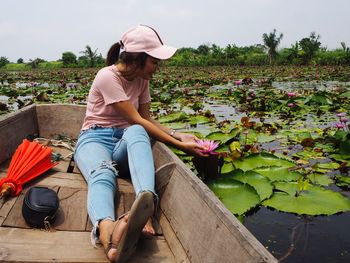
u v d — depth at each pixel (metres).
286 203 2.35
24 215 1.61
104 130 2.15
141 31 2.08
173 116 5.21
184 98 7.92
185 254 1.42
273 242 1.97
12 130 2.57
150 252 1.51
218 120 5.47
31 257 1.39
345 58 27.91
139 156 1.71
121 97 2.11
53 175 2.20
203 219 1.37
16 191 1.89
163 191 1.84
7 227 1.60
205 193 1.40
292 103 6.34
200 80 13.03
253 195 2.34
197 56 38.03
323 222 2.20
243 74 18.53
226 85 12.18
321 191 2.49
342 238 2.00
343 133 3.77
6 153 2.45
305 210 2.26
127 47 2.08
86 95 8.46
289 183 2.62
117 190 2.00
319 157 3.45
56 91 9.76
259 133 4.39
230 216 1.22
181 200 1.61
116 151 2.04
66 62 41.72
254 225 2.17
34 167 2.05
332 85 11.70
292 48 30.41
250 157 3.09
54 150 2.77
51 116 3.20
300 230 2.10
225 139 3.59
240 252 1.08
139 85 2.31
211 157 2.45
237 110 6.46
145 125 2.12
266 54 33.72
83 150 2.04
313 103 6.75
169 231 1.63
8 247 1.44
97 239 1.50
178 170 1.76
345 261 1.78
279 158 3.06
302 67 26.14
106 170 1.78
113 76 2.14
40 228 1.61
